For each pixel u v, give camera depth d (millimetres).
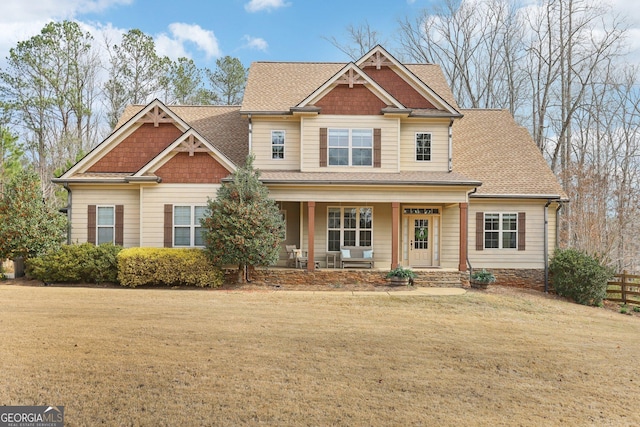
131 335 9570
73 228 18609
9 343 8688
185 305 13078
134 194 18750
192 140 18266
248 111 20016
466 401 6996
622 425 6457
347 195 18141
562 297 18734
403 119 20359
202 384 7090
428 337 10586
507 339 10844
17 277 17828
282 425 5906
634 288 22453
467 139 23516
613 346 10938
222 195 16766
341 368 8125
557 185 20656
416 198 18203
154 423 5812
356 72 19906
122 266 16375
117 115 43656
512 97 37250
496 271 20141
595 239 29703
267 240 16406
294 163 20328
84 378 7109
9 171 26594
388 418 6254
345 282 17750
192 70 45281
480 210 20281
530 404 7031
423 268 19453
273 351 8898
